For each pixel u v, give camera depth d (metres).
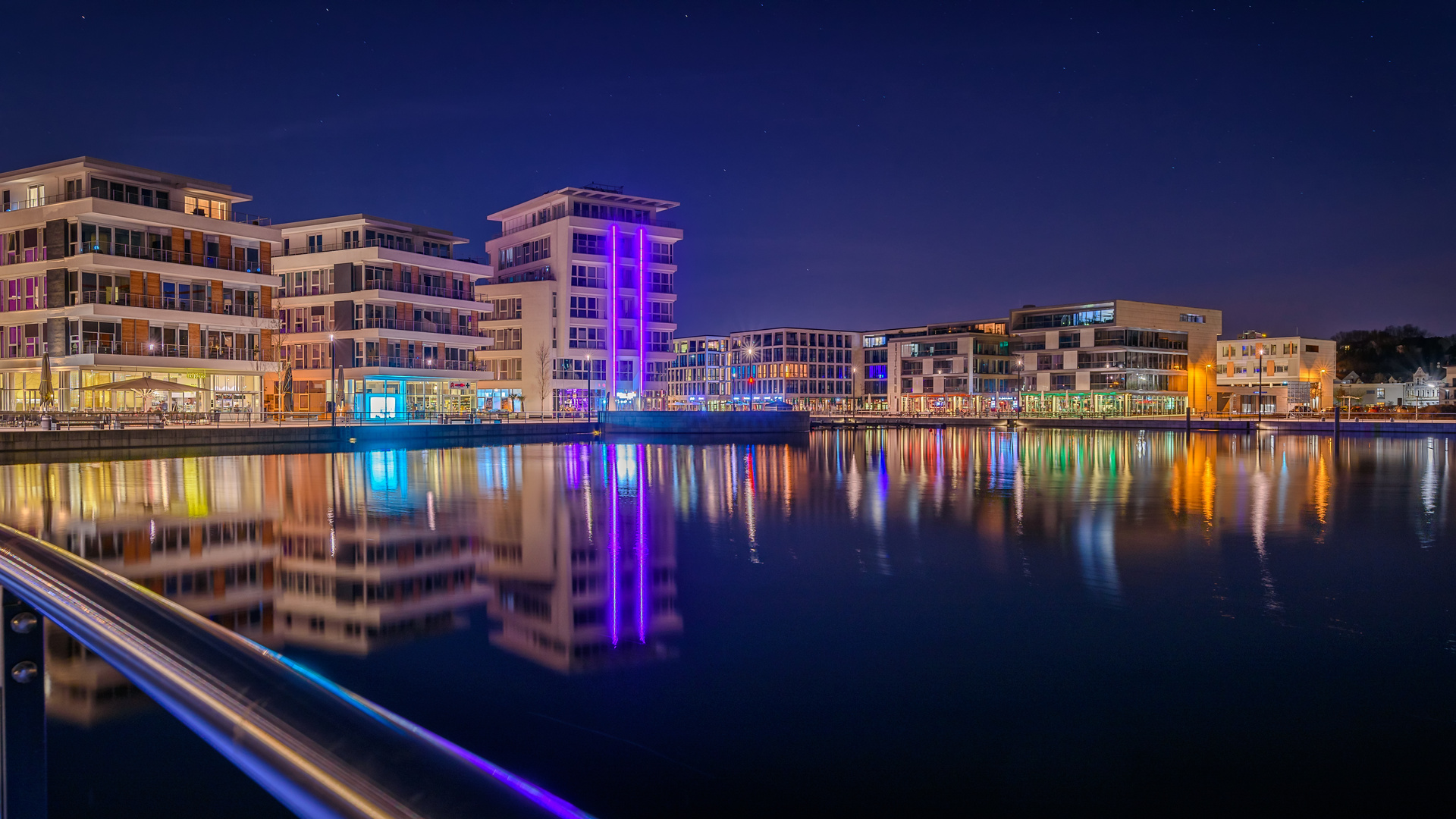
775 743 8.20
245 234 62.94
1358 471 38.34
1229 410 123.88
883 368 142.62
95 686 9.12
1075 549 17.98
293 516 22.06
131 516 21.84
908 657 10.66
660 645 11.19
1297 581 14.81
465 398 81.50
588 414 76.44
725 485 31.22
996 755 7.91
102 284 55.56
